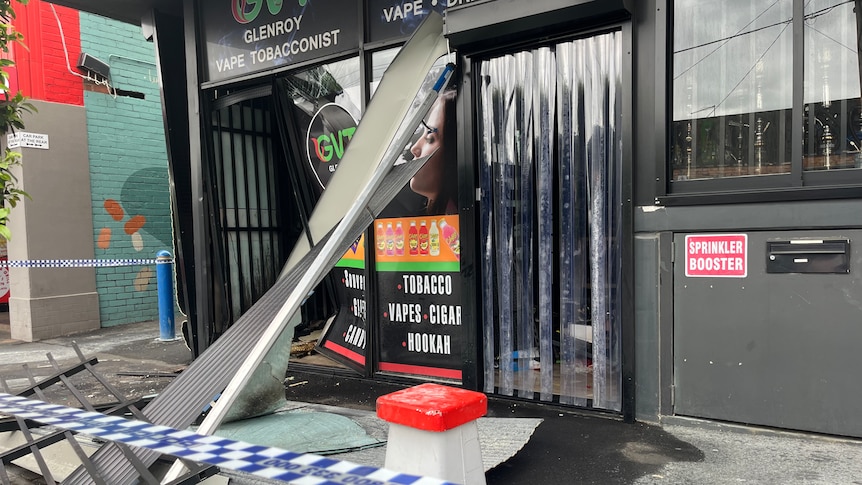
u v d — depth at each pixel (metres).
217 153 5.63
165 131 5.62
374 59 4.45
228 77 5.23
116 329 7.64
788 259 3.04
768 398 3.13
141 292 8.18
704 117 3.34
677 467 2.80
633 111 3.39
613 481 2.67
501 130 3.96
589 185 3.64
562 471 2.80
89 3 5.48
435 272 4.33
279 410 3.57
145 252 8.23
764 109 3.20
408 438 2.25
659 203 3.35
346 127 4.73
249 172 5.97
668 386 3.38
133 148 8.08
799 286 3.03
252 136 6.00
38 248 7.10
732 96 3.28
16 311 7.14
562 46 3.69
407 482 1.32
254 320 2.90
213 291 5.56
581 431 3.34
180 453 1.52
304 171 5.12
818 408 3.02
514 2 3.42
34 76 7.07
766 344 3.12
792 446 2.98
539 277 3.87
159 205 8.40
